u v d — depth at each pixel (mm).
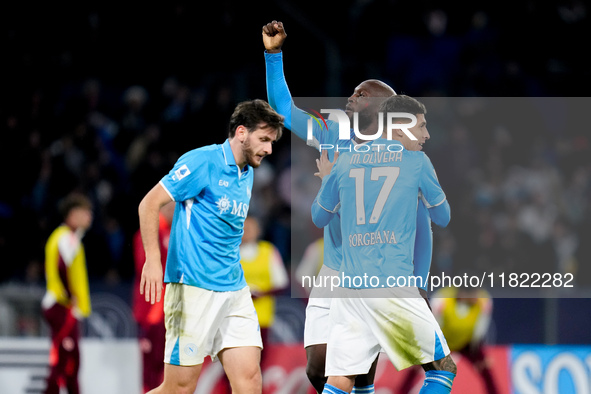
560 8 45781
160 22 43812
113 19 43969
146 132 39062
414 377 25594
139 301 24406
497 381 25344
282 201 36281
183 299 16109
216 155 16125
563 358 25766
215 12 43781
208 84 42188
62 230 26109
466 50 43281
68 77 43250
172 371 16219
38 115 40844
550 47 44781
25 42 43438
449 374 15273
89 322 27141
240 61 43562
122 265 34875
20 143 39719
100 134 39500
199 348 16109
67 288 25828
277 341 26516
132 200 36375
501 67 43156
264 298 25828
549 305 26453
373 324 15195
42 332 27391
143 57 43656
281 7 43719
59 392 25922
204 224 16109
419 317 15125
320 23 45000
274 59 17406
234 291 16469
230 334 16438
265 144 16234
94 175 37375
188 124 39438
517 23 45000
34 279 32438
